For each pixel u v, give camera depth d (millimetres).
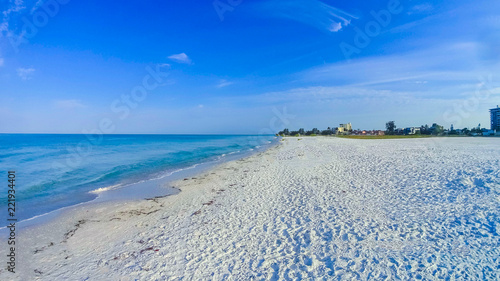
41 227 6520
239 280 3891
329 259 4301
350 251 4492
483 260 3871
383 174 10906
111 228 6406
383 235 5004
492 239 4496
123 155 24719
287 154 22516
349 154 19500
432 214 5922
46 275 4305
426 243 4547
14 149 30781
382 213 6266
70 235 6008
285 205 7516
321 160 16969
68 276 4258
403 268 3822
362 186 9102
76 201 8906
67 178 12969
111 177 13328
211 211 7445
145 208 8047
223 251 4871
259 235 5504
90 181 12250
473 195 7051
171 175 13875
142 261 4656
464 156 14820
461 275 3543
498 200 6469
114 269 4418
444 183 8578
